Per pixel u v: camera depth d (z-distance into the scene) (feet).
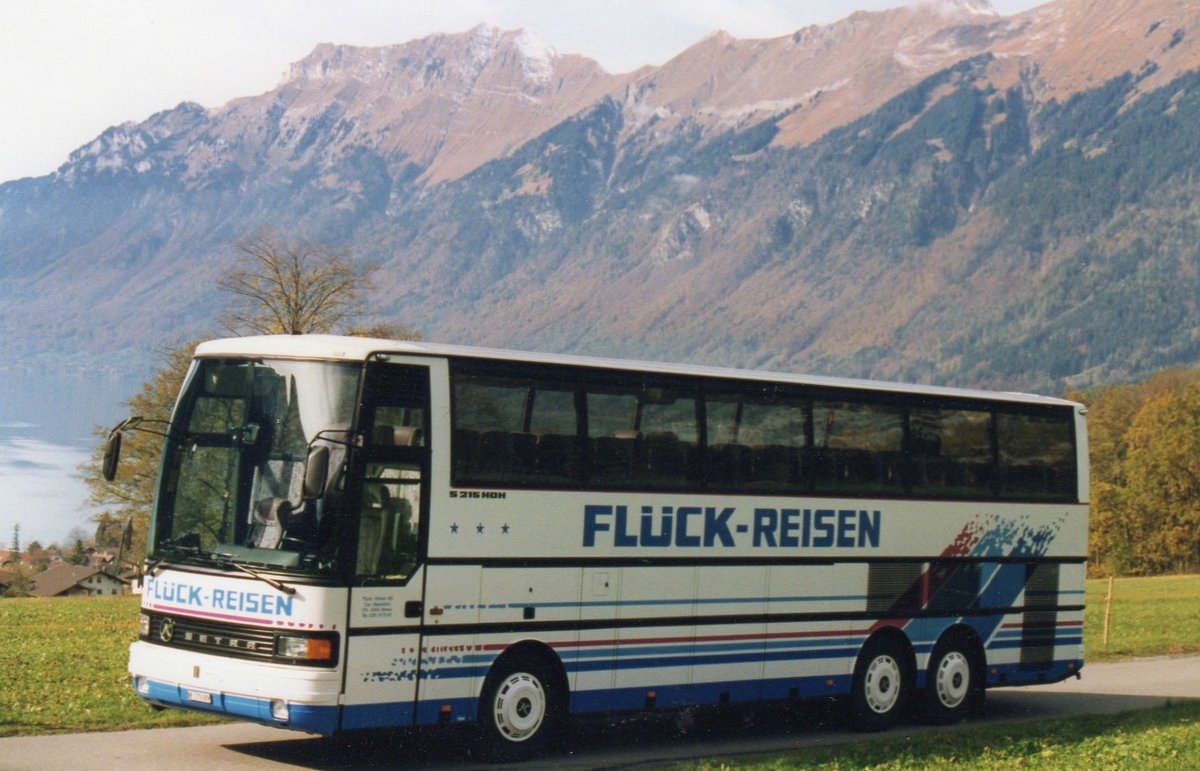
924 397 67.77
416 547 49.24
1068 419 74.74
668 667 56.90
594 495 54.49
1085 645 104.88
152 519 50.52
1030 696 80.89
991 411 70.79
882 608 65.36
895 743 57.98
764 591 60.54
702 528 58.18
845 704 66.28
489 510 51.26
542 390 53.16
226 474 48.98
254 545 47.67
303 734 56.08
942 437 68.49
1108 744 58.95
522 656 52.60
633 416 56.13
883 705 65.62
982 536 69.87
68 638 91.61
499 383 51.93
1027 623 71.92
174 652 48.47
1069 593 73.97
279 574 46.70
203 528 49.01
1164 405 385.29
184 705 48.19
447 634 49.93
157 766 46.55
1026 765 53.83
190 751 50.14
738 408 59.93
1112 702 78.64
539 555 52.70
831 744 61.21
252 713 46.47
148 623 49.65
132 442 181.88
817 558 62.69
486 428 51.44
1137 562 368.68
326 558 46.80
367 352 48.47
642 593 56.03
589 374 54.65
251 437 48.85
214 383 50.37
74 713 55.52
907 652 66.90
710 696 58.39
